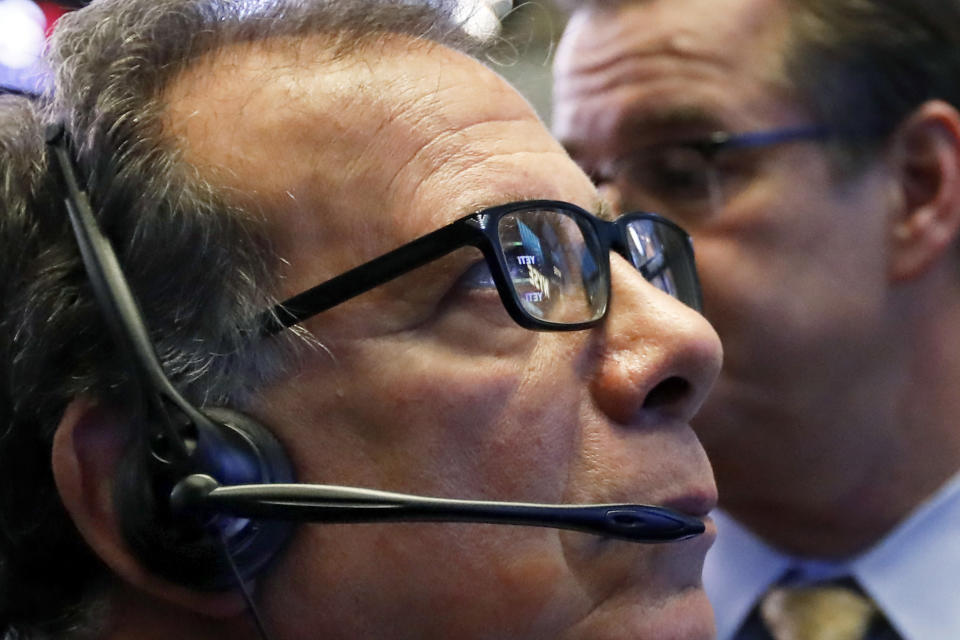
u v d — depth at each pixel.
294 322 0.85
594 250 0.95
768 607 1.48
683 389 0.93
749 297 1.40
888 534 1.45
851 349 1.42
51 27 1.05
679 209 1.43
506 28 1.15
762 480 1.47
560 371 0.89
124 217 0.87
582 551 0.87
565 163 0.99
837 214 1.41
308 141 0.88
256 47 0.92
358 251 0.86
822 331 1.41
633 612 0.89
